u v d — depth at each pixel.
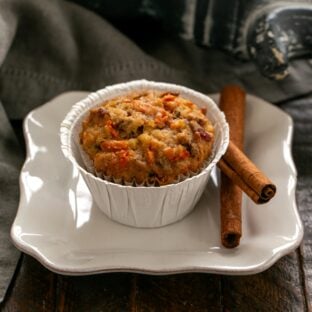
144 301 0.37
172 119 0.38
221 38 0.47
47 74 0.47
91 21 0.47
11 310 0.37
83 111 0.40
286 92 0.47
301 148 0.44
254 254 0.37
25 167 0.41
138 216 0.38
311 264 0.39
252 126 0.44
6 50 0.44
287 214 0.39
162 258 0.37
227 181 0.40
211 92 0.47
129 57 0.47
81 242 0.38
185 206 0.39
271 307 0.37
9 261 0.38
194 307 0.37
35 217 0.39
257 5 0.46
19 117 0.46
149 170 0.37
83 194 0.41
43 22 0.46
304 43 0.47
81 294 0.37
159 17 0.49
